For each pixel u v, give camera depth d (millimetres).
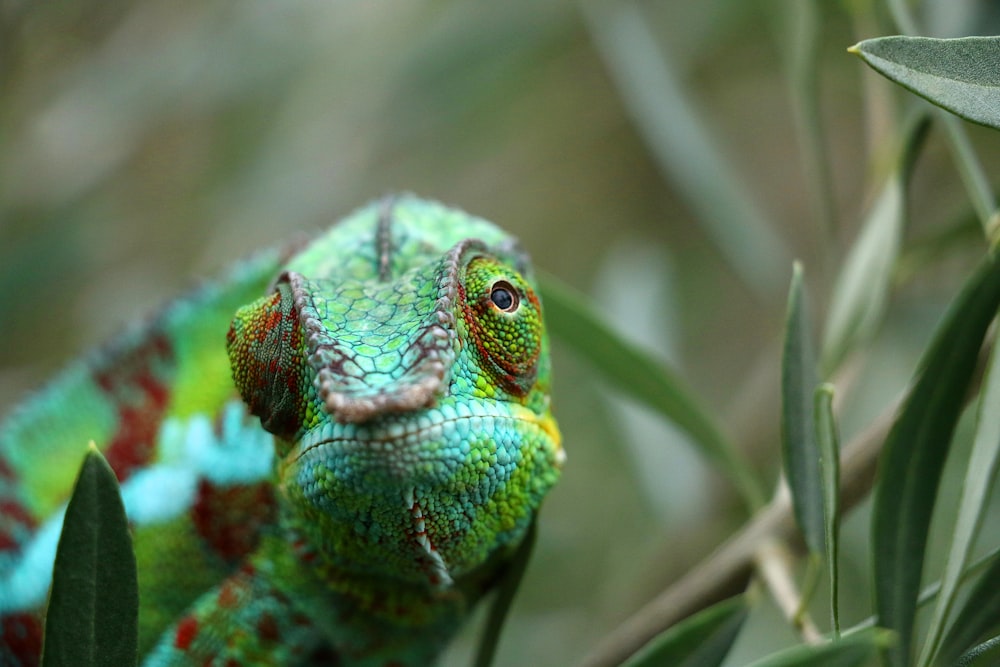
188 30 760
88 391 550
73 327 719
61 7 750
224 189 734
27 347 725
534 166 938
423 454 475
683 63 702
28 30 730
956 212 568
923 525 472
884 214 531
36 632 540
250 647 515
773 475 623
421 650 523
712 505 610
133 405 546
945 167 612
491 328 491
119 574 459
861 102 635
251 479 520
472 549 495
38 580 540
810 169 568
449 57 720
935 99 450
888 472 473
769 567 518
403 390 471
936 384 470
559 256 955
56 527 543
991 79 451
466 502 485
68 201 697
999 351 469
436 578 495
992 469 466
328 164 725
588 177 937
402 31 753
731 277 894
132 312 701
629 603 604
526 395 498
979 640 475
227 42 739
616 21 619
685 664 483
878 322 536
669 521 601
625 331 607
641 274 619
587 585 672
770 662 454
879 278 527
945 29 536
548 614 625
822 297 608
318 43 749
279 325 490
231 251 723
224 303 543
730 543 532
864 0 544
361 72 743
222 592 517
